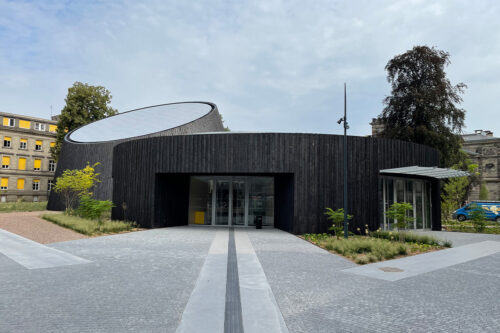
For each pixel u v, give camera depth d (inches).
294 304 210.8
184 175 791.7
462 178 1133.1
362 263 352.2
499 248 478.9
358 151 652.1
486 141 2186.3
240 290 239.8
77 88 1680.6
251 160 644.1
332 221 624.1
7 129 1909.4
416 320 185.6
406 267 338.3
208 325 173.2
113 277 273.6
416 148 725.3
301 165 631.8
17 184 1939.0
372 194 648.4
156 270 300.0
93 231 569.0
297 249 437.4
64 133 1662.2
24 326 168.6
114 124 1282.0
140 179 704.4
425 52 1137.4
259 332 165.0
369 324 178.2
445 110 1103.0
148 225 676.1
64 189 965.8
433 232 723.4
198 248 429.7
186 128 1039.6
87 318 181.3
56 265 316.8
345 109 536.4
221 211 796.0
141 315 186.9
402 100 1155.9
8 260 336.2
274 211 791.1
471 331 170.6
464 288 257.6
